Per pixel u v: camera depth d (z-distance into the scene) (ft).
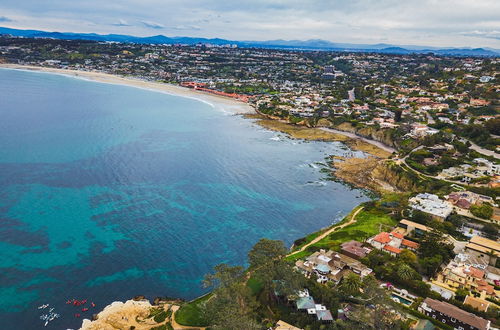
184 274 318.86
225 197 474.49
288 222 420.36
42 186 466.29
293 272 272.72
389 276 293.02
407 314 253.44
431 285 288.10
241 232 391.04
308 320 245.45
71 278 304.71
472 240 343.26
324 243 359.66
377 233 375.45
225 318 222.28
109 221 394.93
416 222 389.39
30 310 267.59
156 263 331.16
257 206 455.22
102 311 268.00
